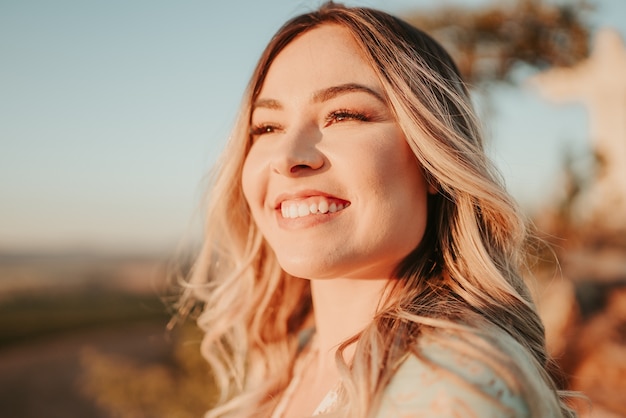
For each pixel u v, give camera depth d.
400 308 1.29
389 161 1.39
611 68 8.10
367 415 1.10
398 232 1.40
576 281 7.47
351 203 1.38
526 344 1.24
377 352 1.17
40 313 25.03
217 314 2.24
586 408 1.79
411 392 1.04
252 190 1.56
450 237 1.50
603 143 8.48
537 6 7.17
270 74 1.57
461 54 7.38
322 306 1.65
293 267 1.41
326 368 1.61
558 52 7.43
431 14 7.43
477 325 1.12
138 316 22.41
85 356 5.98
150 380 5.24
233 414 1.99
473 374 1.00
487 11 7.21
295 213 1.43
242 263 2.17
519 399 1.00
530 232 1.94
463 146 1.47
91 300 29.20
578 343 6.03
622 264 7.88
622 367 5.17
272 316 2.16
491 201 1.46
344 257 1.38
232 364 2.34
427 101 1.45
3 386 12.85
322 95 1.44
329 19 1.54
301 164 1.39
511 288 1.41
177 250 2.58
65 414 10.57
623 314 6.53
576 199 7.74
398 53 1.46
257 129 1.61
